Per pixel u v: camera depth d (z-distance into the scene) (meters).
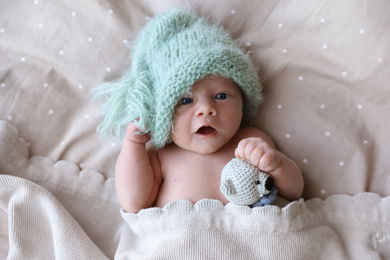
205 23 1.24
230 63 1.13
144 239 1.19
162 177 1.26
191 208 1.11
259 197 1.08
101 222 1.31
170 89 1.11
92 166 1.34
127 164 1.19
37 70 1.34
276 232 1.08
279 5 1.29
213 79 1.14
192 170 1.20
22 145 1.32
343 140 1.27
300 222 1.11
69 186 1.32
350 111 1.27
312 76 1.29
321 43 1.27
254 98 1.25
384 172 1.25
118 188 1.20
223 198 1.17
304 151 1.29
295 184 1.15
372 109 1.25
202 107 1.12
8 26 1.34
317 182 1.28
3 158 1.28
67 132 1.35
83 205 1.32
